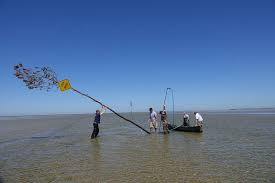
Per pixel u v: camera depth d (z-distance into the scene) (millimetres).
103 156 17453
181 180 11906
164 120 29625
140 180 12062
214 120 50281
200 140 23531
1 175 13617
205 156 16625
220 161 15203
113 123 50344
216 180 11797
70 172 13719
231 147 19500
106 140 25078
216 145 20547
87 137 27906
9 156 18406
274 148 18703
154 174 12906
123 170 13766
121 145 21766
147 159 16141
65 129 38875
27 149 20984
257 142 21453
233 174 12625
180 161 15406
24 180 12633
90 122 56156
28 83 24344
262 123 40125
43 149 20812
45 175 13336
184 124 32469
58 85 24906
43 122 61438
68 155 18156
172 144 21625
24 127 45438
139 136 27688
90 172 13602
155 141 23594
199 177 12266
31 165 15539
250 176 12281
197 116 30516
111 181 12070
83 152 19094
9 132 35969
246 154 16938
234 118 55844
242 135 26109
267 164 14328
